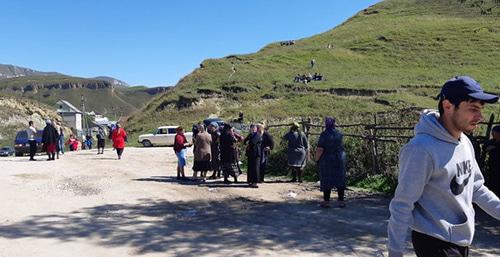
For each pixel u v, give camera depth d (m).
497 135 8.28
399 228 2.71
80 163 18.73
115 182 13.09
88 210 9.23
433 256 2.71
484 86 47.50
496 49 67.75
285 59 75.94
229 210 9.30
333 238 7.13
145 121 56.94
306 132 15.69
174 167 17.44
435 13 99.62
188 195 11.02
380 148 12.58
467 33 76.94
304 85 56.66
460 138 2.78
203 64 76.81
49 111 84.12
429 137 2.71
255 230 7.64
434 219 2.71
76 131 82.12
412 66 66.12
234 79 63.44
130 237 7.19
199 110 54.91
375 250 6.47
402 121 14.17
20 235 7.25
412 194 2.69
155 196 10.87
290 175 14.45
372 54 74.88
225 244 6.80
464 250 2.79
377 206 9.57
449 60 66.00
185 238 7.14
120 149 21.12
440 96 2.72
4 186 12.05
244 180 13.76
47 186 12.20
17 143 27.06
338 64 70.94
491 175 8.40
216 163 13.94
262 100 54.25
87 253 6.35
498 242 6.83
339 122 16.28
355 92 51.53
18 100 80.44
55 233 7.40
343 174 9.34
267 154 13.41
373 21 102.38
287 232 7.51
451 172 2.68
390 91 50.25
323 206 9.40
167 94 66.31
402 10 109.19
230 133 13.08
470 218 2.76
